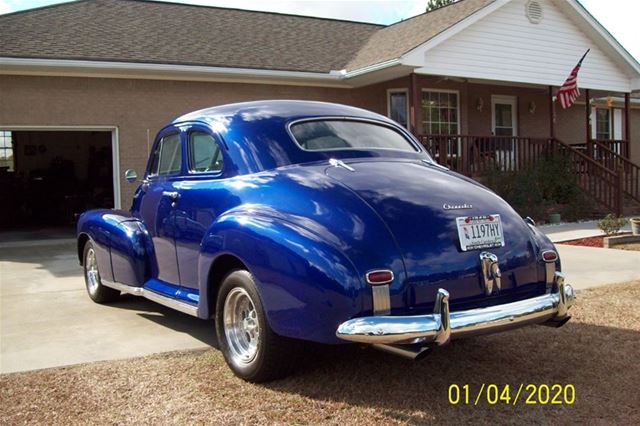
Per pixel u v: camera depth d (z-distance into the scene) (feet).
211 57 40.83
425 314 10.27
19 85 35.29
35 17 41.57
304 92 43.93
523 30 45.98
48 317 17.48
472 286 10.84
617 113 66.64
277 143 12.91
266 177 12.35
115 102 37.76
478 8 42.45
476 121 51.52
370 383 11.75
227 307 12.27
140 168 38.58
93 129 37.35
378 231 10.41
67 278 24.03
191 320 16.98
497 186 43.32
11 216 52.70
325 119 13.96
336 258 10.09
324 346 13.74
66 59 35.19
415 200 11.21
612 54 50.75
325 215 10.78
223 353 12.35
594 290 19.65
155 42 41.50
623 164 52.24
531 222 13.08
